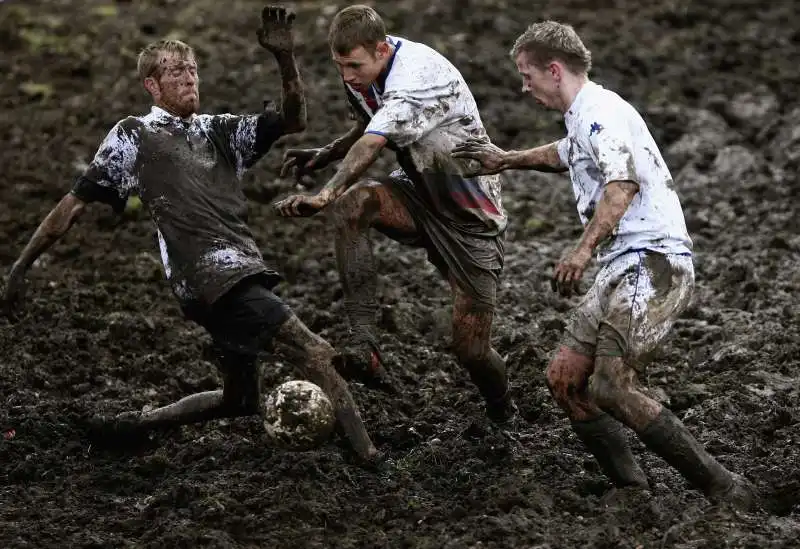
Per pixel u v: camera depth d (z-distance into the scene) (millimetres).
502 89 42562
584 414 19844
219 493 20000
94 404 23953
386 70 20562
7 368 25453
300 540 18719
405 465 21531
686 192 36594
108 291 29969
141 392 24953
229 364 21250
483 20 46938
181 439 22891
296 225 34062
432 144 20953
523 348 26156
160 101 21188
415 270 31609
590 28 47469
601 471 21047
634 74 43969
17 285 21406
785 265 31312
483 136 21531
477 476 20766
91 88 42094
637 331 18688
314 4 49281
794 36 47594
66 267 31359
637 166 18766
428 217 21625
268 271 20578
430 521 19344
